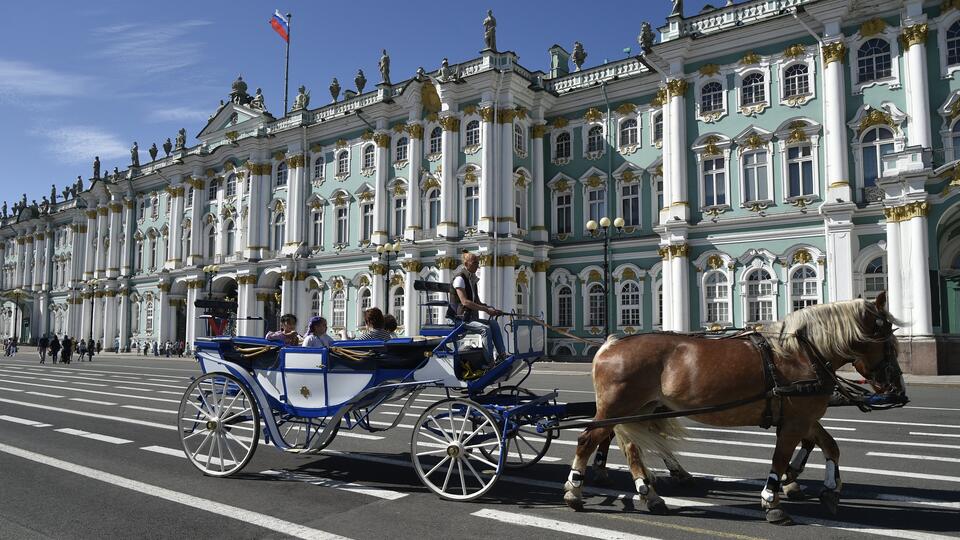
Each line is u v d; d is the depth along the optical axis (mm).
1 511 7043
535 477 8578
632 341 7176
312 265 43500
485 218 34562
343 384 8578
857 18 27250
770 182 28969
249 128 48500
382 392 8641
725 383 6629
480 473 8453
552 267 36312
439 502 7363
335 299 42156
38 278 74000
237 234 48219
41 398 18375
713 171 30547
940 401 17078
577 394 18297
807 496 7527
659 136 33406
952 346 23906
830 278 26547
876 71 26859
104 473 8844
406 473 8867
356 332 40562
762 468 8969
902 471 8727
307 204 44156
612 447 10828
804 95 28344
